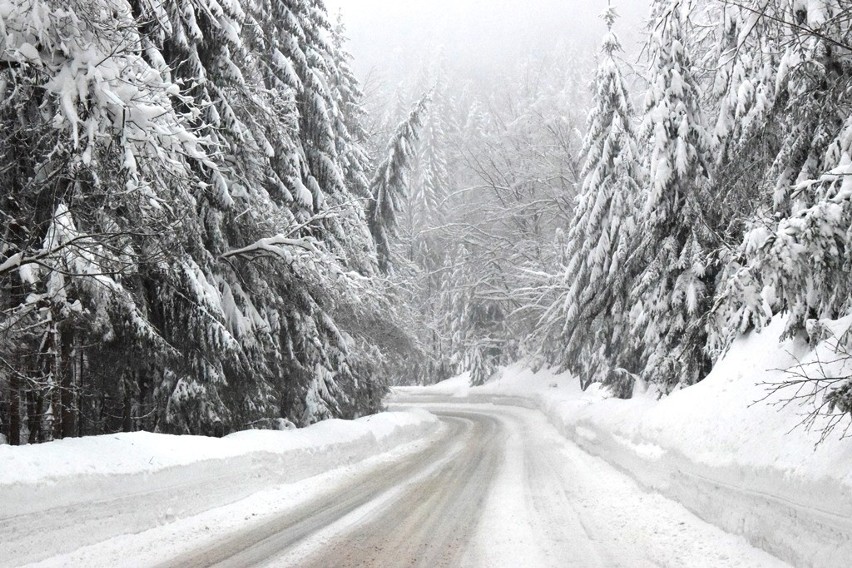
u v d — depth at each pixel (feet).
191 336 38.75
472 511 28.12
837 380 17.75
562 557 20.25
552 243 124.67
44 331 28.32
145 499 24.06
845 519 15.15
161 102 24.02
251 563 19.72
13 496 18.71
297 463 37.37
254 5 46.96
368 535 23.57
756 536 19.48
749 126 38.11
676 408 32.24
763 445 20.93
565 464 45.68
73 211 24.81
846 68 27.27
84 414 38.63
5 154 24.25
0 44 21.13
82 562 19.53
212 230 41.50
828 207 19.53
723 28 39.68
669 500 28.32
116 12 23.18
